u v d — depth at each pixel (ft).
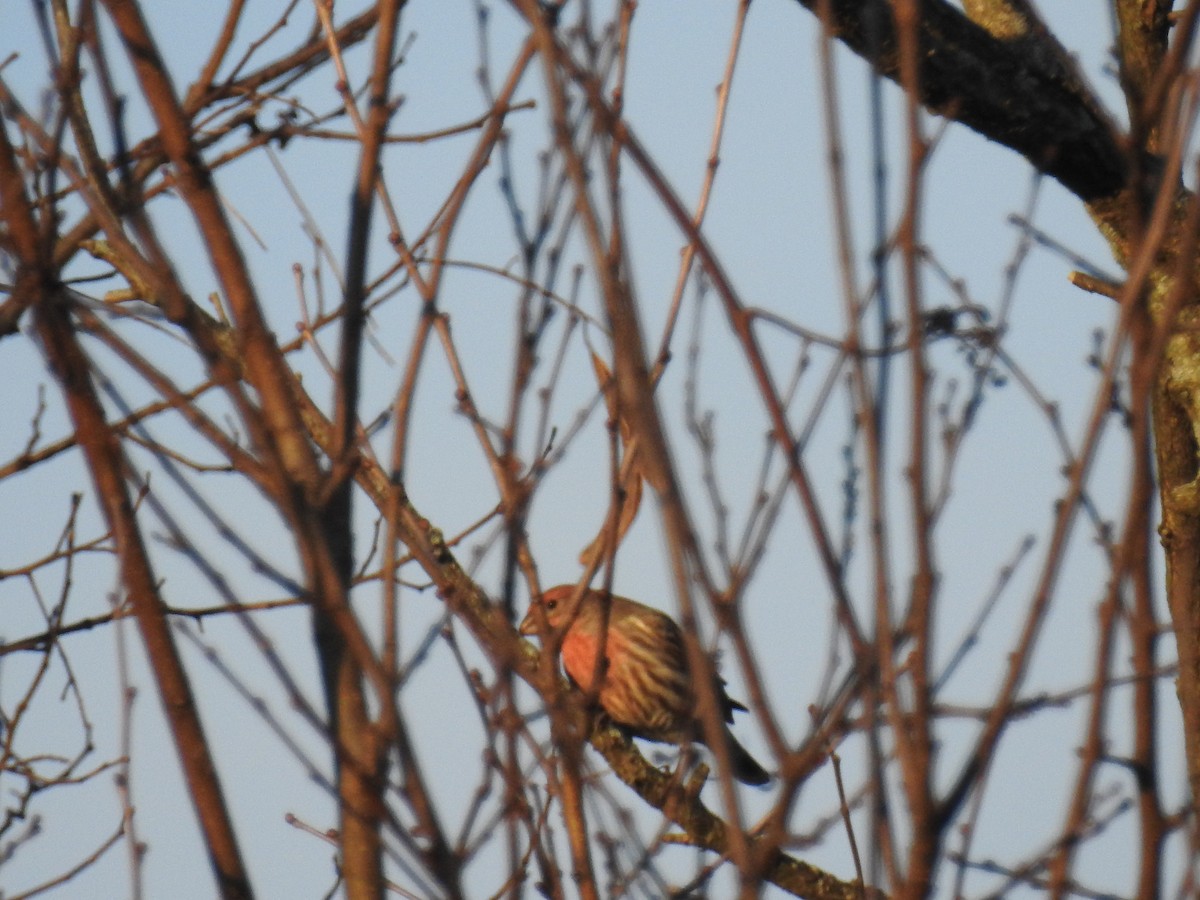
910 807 15.70
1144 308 16.83
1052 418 17.87
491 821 17.87
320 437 29.89
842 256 16.34
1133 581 17.25
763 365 16.63
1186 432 31.50
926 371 15.97
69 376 17.38
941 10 29.84
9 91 18.85
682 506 16.51
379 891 16.42
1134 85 18.99
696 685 16.17
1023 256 18.35
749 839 17.53
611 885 19.12
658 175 16.69
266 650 16.43
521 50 19.30
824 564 16.49
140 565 17.24
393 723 16.44
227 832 17.12
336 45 22.77
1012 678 15.79
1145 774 17.12
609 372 20.51
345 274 17.79
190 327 17.03
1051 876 16.39
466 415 21.25
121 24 17.98
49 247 17.69
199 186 17.97
